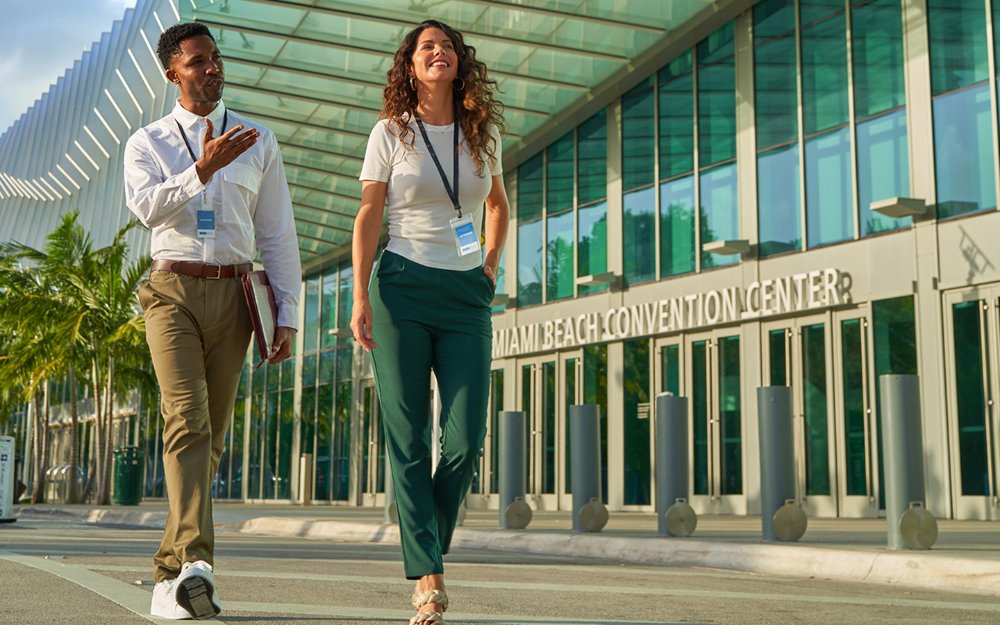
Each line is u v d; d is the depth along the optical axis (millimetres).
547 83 19359
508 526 11492
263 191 4270
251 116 20781
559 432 20672
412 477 3746
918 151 14781
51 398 46188
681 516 9695
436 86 3924
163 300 4004
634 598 5359
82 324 26594
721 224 17750
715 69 18047
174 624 3746
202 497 3896
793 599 5527
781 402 8852
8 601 4445
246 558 7941
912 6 15047
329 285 30422
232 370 4168
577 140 21156
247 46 18047
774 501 8758
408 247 3857
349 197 25219
